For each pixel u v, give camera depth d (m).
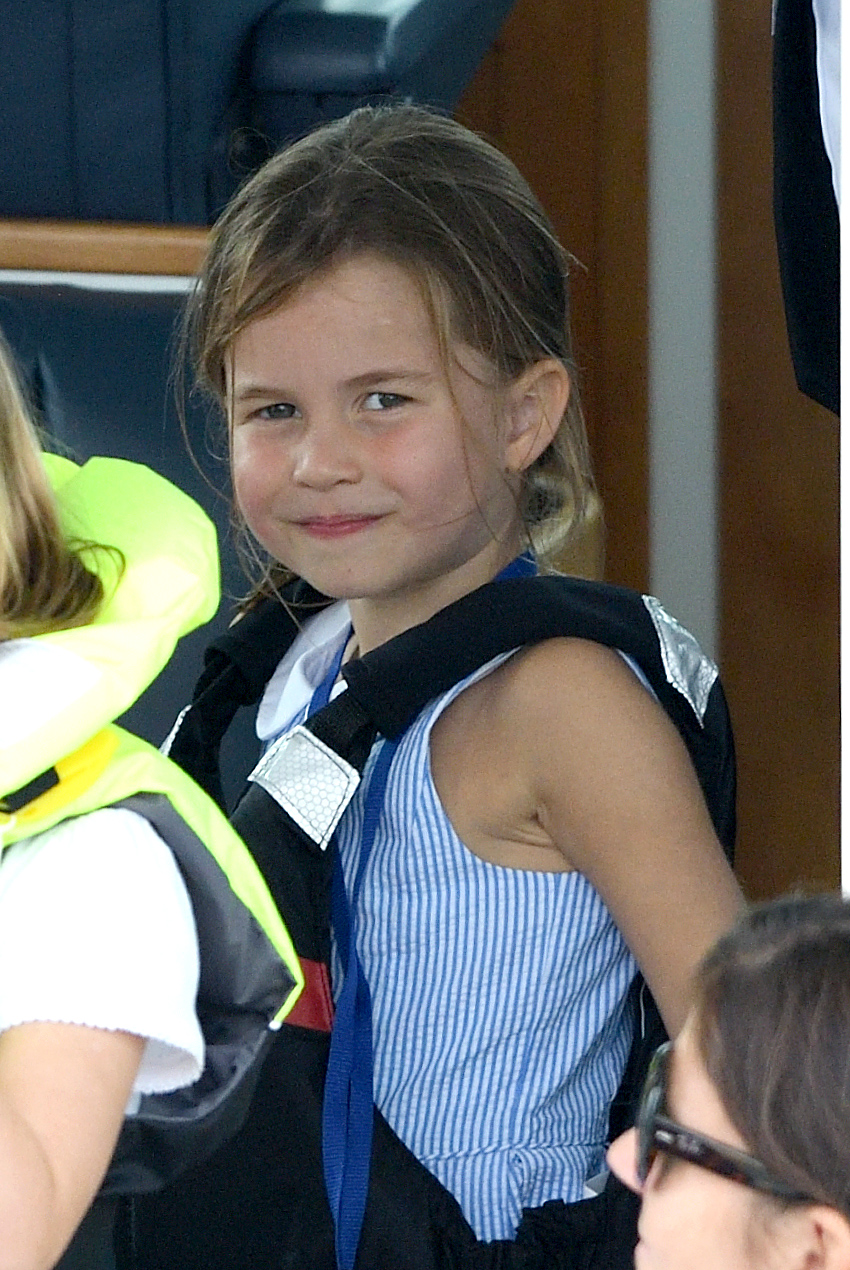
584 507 5.55
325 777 4.86
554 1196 5.00
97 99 7.89
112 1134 4.00
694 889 4.71
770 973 3.00
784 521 11.34
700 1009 3.12
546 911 4.94
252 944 4.38
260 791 5.00
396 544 5.13
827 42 5.59
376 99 7.88
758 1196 2.95
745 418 11.29
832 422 11.18
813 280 6.12
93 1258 4.78
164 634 4.40
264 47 7.88
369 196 5.11
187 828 4.31
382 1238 4.75
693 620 11.48
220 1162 4.89
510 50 11.10
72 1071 3.96
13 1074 3.95
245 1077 4.39
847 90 4.71
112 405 7.18
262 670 5.68
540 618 4.90
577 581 5.10
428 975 4.98
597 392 11.41
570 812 4.79
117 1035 4.04
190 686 7.09
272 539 5.29
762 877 11.43
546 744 4.79
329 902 4.91
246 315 5.13
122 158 7.97
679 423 11.35
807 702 11.42
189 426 7.16
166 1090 4.27
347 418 5.09
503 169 5.39
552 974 4.98
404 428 5.06
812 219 6.05
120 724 7.08
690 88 11.03
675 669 4.99
